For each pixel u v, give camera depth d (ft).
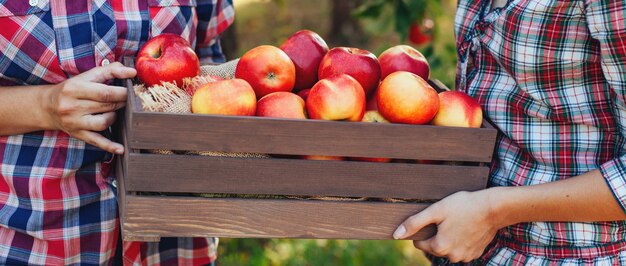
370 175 4.48
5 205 5.18
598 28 4.21
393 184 4.53
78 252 5.36
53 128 4.93
